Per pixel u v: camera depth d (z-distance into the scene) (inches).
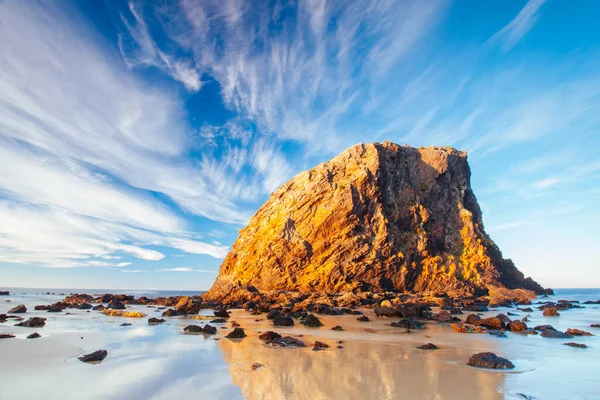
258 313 1264.8
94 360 431.2
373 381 344.8
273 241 2180.1
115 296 2006.6
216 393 303.9
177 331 734.5
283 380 346.0
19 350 494.0
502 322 821.9
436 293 1925.4
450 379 356.5
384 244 2089.1
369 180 2233.0
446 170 2578.7
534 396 307.6
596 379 364.2
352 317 1090.7
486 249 2374.5
